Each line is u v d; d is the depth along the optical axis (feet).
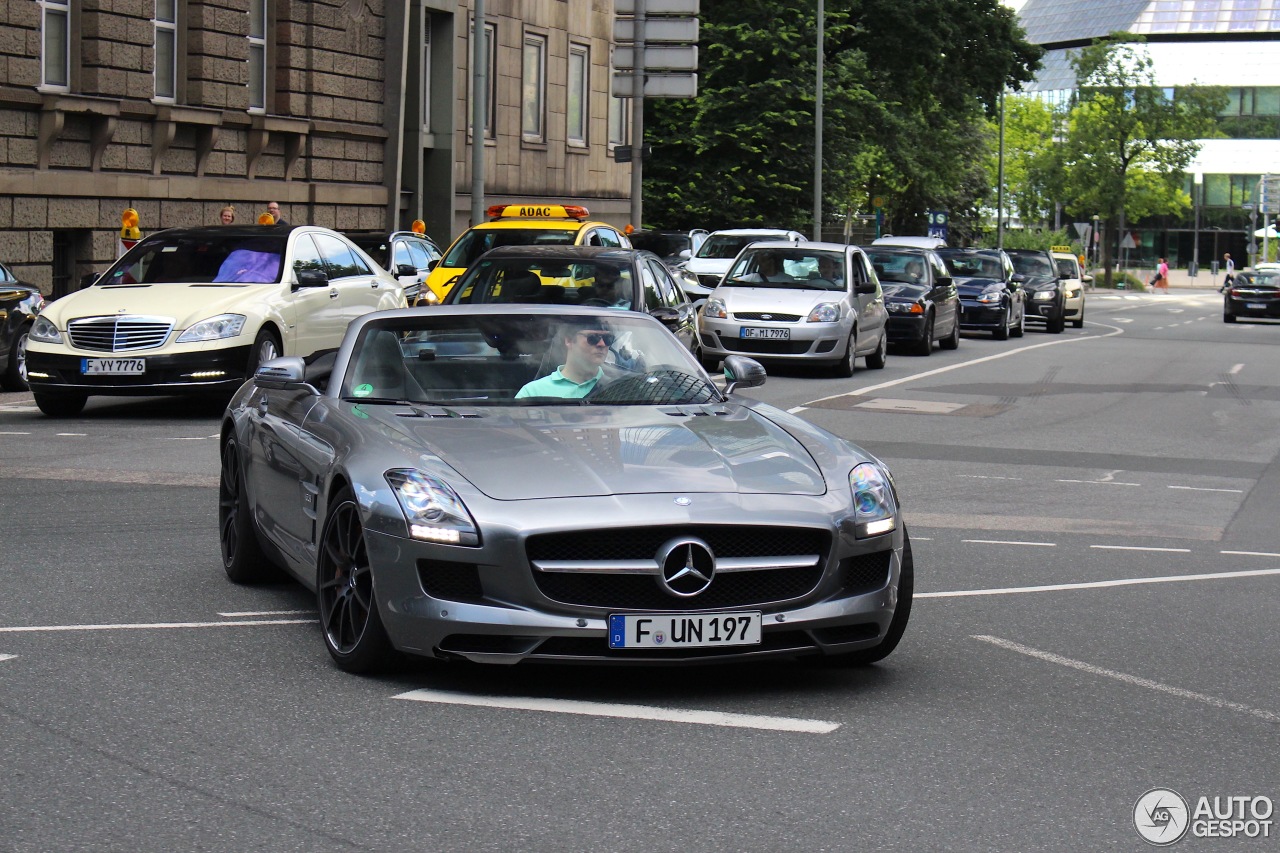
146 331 52.19
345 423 23.39
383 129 120.06
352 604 21.77
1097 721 20.38
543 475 20.97
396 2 119.44
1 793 16.62
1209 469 49.44
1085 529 37.42
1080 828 16.16
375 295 63.16
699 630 20.30
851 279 83.30
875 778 17.67
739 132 168.14
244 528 27.55
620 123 165.07
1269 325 171.12
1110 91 291.38
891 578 21.72
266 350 54.44
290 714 19.85
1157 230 425.69
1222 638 25.71
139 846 15.11
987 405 67.97
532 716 19.94
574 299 54.08
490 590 20.06
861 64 188.55
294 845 15.17
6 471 41.34
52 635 23.94
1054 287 139.74
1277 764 18.61
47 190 86.38
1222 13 425.28
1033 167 303.27
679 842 15.44
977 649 24.47
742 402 25.88
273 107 108.58
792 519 20.66
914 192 264.93
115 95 91.86
